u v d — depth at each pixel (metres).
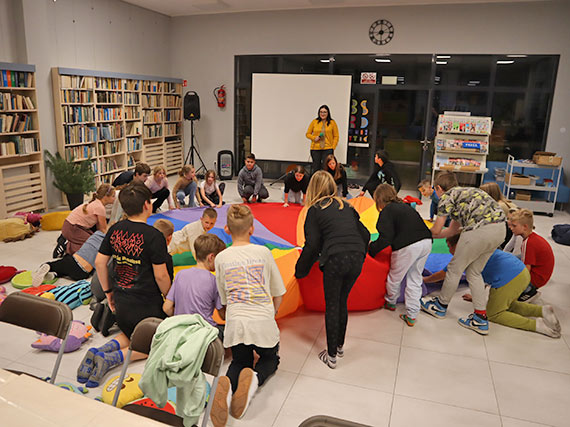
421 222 3.33
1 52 6.26
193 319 1.84
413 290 3.36
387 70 8.84
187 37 9.97
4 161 6.29
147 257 2.54
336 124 8.62
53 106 6.93
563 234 5.78
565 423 2.38
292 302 3.32
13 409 1.14
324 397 2.54
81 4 7.60
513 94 8.28
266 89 9.32
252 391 2.36
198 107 9.69
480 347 3.14
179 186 6.39
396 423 2.34
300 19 9.09
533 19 7.88
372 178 6.10
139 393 2.37
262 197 7.17
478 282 3.33
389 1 8.26
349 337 3.23
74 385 2.53
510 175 7.41
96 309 3.13
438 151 8.11
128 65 8.88
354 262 2.71
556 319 3.28
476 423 2.36
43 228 5.77
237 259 2.42
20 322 2.06
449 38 8.33
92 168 7.41
